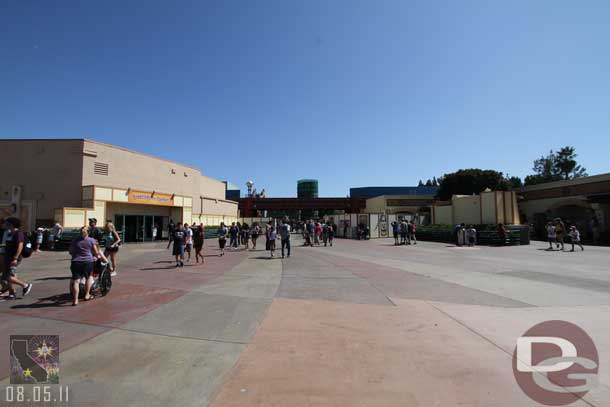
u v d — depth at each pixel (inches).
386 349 180.7
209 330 211.6
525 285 353.1
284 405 126.9
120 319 233.1
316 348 182.5
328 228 931.3
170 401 130.6
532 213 1419.8
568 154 2256.4
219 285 354.0
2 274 290.7
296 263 540.4
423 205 2101.4
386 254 686.5
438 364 162.1
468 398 131.5
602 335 199.6
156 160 1193.4
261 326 219.3
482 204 1093.8
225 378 148.9
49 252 713.0
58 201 912.3
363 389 138.8
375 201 2251.5
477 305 271.0
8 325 219.5
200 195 1512.1
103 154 978.7
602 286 346.6
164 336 200.8
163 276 410.0
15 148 928.3
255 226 835.4
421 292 319.9
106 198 921.5
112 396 134.3
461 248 826.2
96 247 293.6
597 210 1160.2
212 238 1370.6
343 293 315.6
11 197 917.8
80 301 283.9
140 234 1075.9
